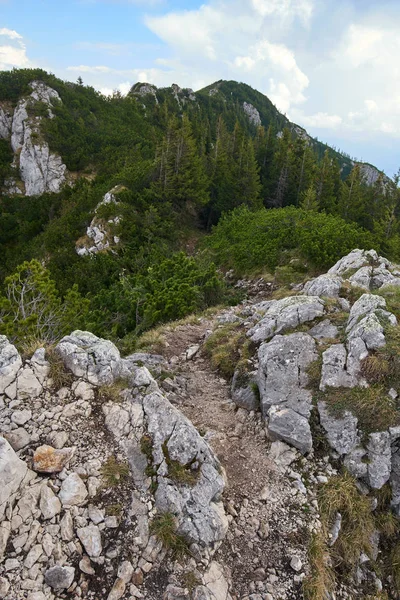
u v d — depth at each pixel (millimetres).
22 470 4809
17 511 4602
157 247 30484
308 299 9219
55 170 55656
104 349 6535
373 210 43938
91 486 5035
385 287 10414
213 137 72875
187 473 5422
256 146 56375
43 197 52781
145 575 4527
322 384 7090
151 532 4805
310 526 5555
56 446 5301
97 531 4668
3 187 58500
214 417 7723
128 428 5816
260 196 46562
